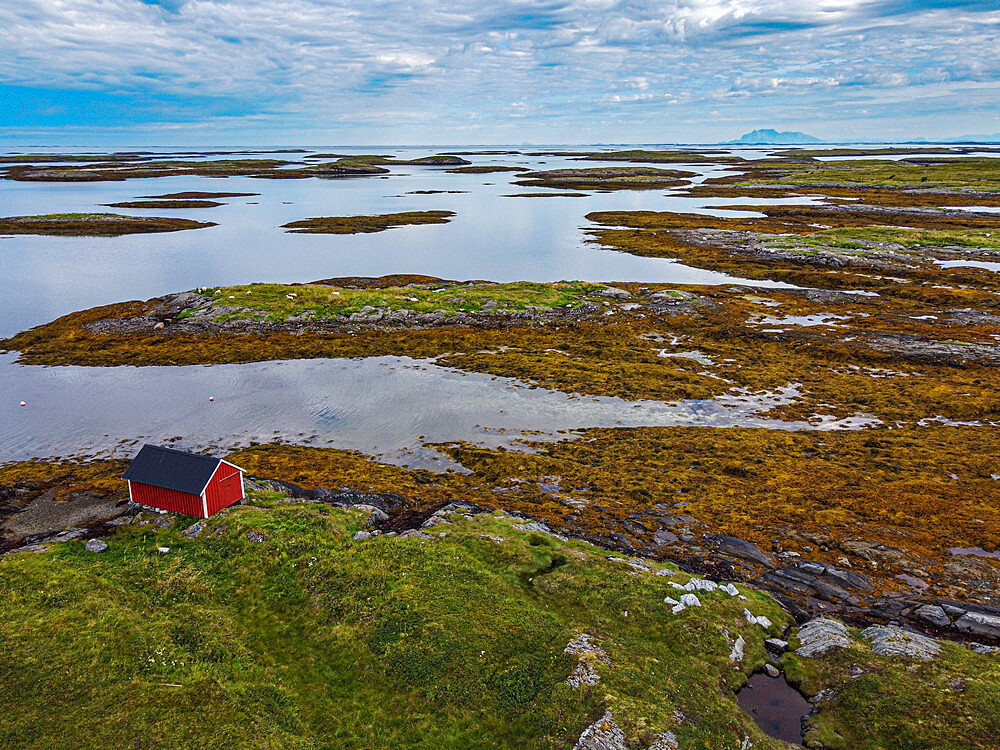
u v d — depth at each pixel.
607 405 47.59
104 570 26.91
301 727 20.08
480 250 110.25
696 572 28.38
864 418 44.75
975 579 27.27
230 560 27.61
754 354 57.88
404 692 21.19
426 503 34.09
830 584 27.38
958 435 41.72
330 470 37.78
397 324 66.12
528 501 34.50
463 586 25.83
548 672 21.62
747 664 22.59
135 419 45.56
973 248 96.06
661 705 20.22
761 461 38.50
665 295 73.69
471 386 51.38
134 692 20.56
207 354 58.31
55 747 18.45
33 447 41.03
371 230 130.38
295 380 53.00
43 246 110.44
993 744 18.45
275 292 71.50
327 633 23.75
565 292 75.38
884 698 20.42
